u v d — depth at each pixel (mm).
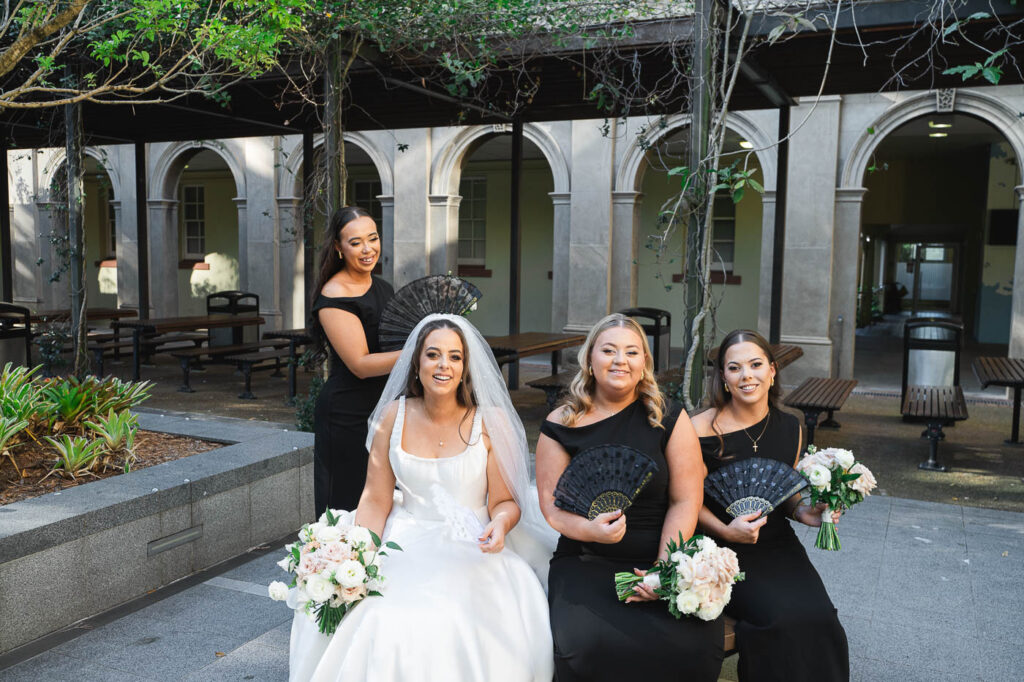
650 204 15820
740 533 2627
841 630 2496
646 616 2432
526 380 11688
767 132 10906
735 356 2857
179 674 3135
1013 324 9984
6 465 4379
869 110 10484
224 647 3379
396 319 3408
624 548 2674
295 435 5336
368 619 2428
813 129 10680
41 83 6590
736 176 5336
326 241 3510
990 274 14578
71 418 4875
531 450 7086
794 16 5465
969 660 3293
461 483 2861
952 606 3838
